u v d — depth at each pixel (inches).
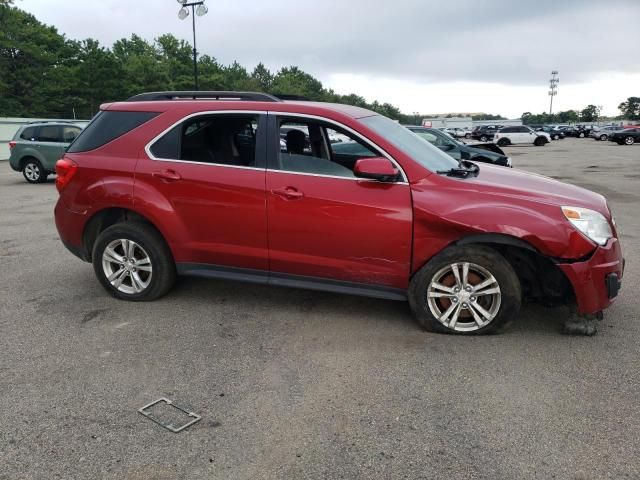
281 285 171.6
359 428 113.5
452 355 146.6
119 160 181.8
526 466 101.0
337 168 163.8
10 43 2155.5
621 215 359.9
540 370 137.6
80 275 223.0
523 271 161.3
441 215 150.1
